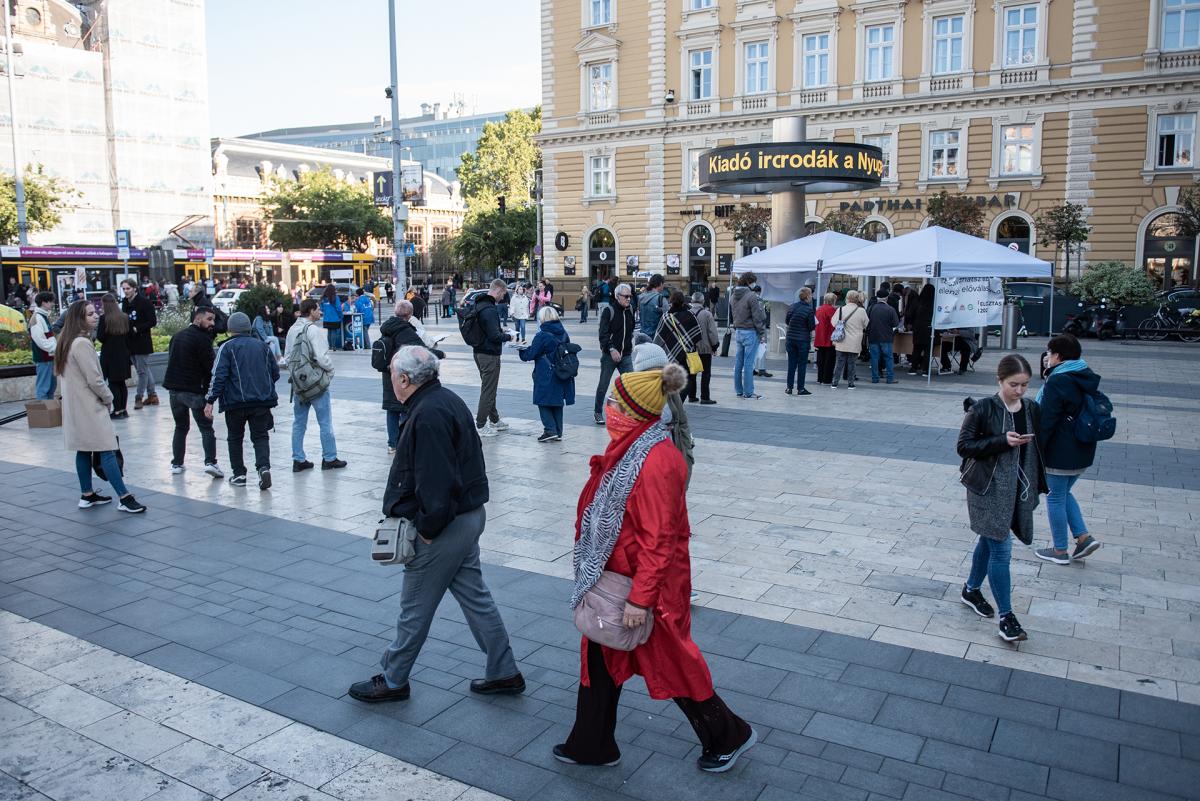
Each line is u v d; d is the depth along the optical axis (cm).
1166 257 3059
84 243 5472
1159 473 949
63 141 5369
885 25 3400
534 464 997
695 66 3819
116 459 815
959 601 594
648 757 412
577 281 4209
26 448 1109
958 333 1789
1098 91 3062
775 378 1738
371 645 535
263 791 388
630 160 4003
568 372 1092
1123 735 427
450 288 3972
